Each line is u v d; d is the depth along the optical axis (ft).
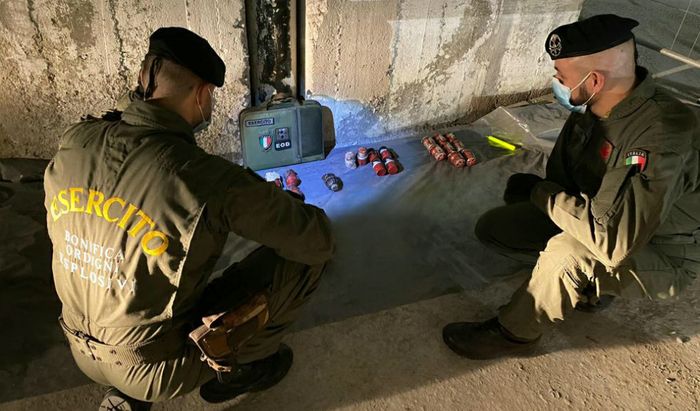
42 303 7.06
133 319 4.14
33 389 6.03
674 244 5.86
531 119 11.84
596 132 5.89
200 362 4.74
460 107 11.94
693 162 5.27
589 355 6.84
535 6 11.02
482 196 9.85
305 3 9.02
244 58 9.20
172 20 8.47
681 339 7.09
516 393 6.32
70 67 8.54
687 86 13.53
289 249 4.74
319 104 9.99
